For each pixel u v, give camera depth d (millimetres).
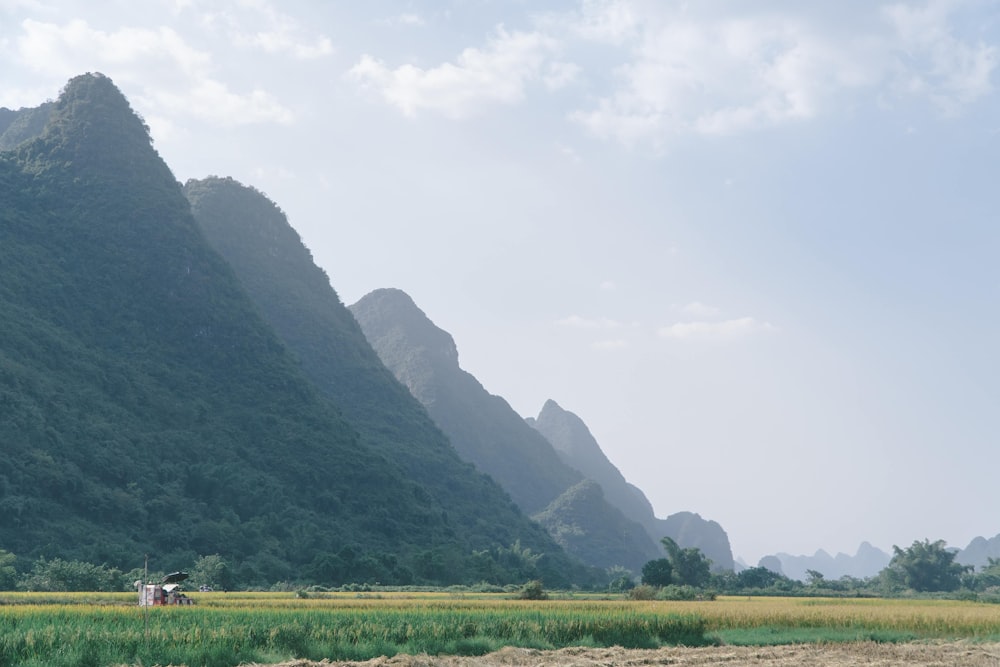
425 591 116312
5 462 147750
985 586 193750
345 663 34250
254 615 42875
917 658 41062
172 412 193375
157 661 32156
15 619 38469
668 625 47062
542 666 36062
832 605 74250
